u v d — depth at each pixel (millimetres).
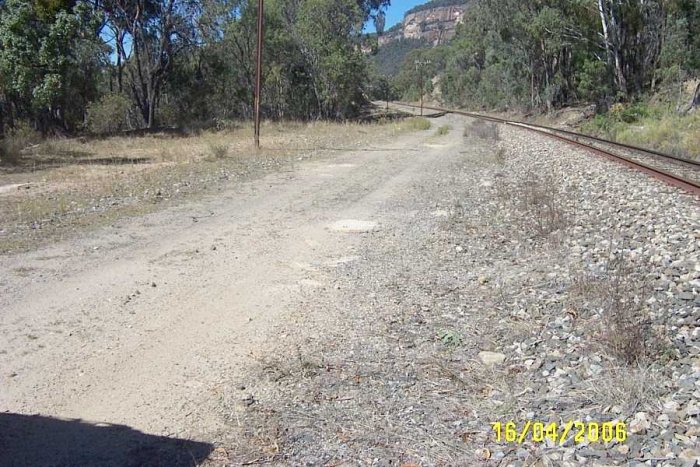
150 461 3768
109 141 32000
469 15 96875
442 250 8875
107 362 5121
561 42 47562
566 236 9016
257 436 4059
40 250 8711
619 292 6105
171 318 6137
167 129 42156
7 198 13617
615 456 3592
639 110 35250
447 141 31000
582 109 50469
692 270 6742
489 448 3867
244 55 55500
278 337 5676
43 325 5902
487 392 4602
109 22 44688
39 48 29938
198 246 9031
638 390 4242
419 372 4949
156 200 12938
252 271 7793
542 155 20047
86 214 11406
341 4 54000
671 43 37531
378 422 4211
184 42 46906
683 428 3773
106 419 4258
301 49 54656
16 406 4410
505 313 6199
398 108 97250
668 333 5250
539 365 4934
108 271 7680
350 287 7168
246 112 57281
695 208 9953
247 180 16156
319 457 3822
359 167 19312
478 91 92062
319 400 4516
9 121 36406
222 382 4789
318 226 10516
